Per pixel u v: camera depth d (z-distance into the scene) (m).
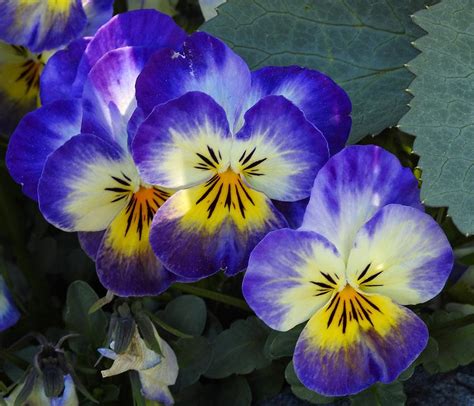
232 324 0.28
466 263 0.28
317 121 0.25
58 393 0.26
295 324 0.25
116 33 0.26
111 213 0.25
